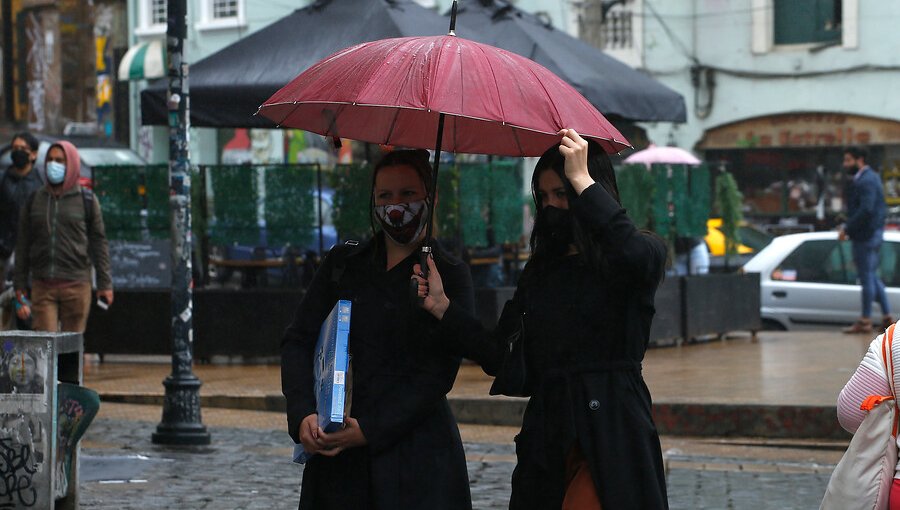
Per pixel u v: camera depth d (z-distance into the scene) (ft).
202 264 124.36
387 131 44.27
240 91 116.47
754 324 145.18
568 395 35.81
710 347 133.39
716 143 300.40
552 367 36.22
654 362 118.62
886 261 162.09
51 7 366.84
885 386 37.50
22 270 94.27
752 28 295.48
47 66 369.30
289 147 313.12
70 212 93.35
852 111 287.48
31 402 52.06
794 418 89.92
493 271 122.52
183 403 82.43
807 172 293.84
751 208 298.97
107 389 103.96
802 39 293.23
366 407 38.11
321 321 39.81
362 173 119.44
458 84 36.60
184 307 82.89
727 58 297.94
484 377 110.22
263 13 331.77
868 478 37.40
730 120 298.15
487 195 119.34
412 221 38.81
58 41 366.02
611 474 35.24
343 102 36.76
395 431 37.86
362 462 38.29
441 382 38.45
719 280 139.33
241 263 123.13
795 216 294.46
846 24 286.87
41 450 51.98
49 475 52.03
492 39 122.72
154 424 90.12
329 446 37.65
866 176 147.64
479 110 36.29
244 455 78.89
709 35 298.97
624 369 36.01
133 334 124.67
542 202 36.96
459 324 37.76
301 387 39.04
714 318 138.21
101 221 94.89
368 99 36.45
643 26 303.27
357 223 119.55
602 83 122.52
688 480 74.08
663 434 92.32
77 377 54.85
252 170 122.52
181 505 64.13
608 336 35.99
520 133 43.24
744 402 91.61
